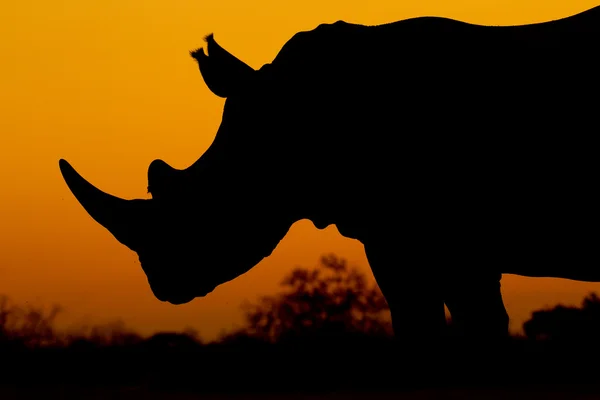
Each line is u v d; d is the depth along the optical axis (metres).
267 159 31.09
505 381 30.41
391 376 32.00
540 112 28.48
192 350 38.69
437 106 29.03
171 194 32.19
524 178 28.55
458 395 29.66
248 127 31.19
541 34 29.28
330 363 35.69
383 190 29.52
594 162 28.22
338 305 40.94
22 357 38.91
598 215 28.36
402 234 29.39
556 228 28.66
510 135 28.59
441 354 29.86
